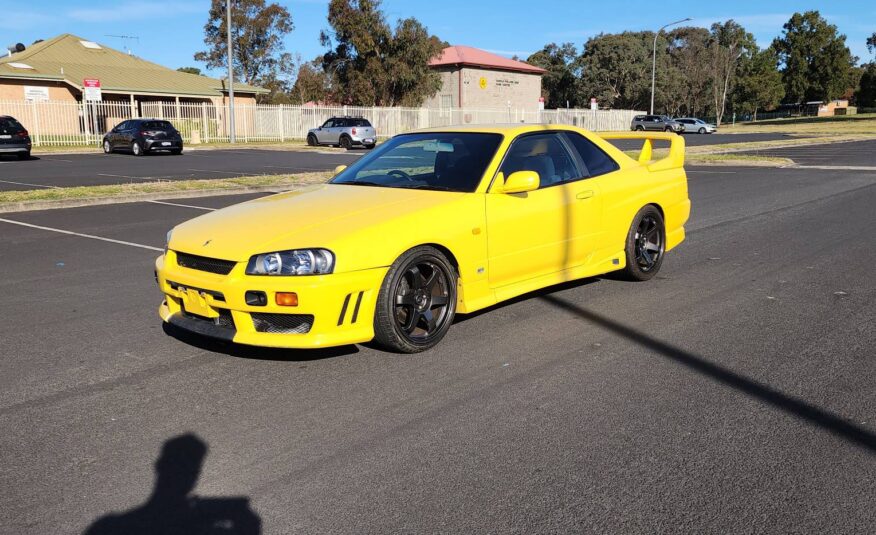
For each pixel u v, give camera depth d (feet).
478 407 12.80
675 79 261.44
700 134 181.37
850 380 14.07
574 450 11.18
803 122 268.62
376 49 157.17
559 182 18.89
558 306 19.45
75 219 35.47
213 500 9.78
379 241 14.46
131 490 10.04
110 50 152.15
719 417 12.37
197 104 135.44
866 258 25.44
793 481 10.21
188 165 74.90
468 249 16.06
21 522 9.24
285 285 13.55
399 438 11.60
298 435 11.71
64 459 10.93
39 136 108.47
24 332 17.21
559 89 273.54
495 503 9.70
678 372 14.53
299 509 9.56
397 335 14.96
